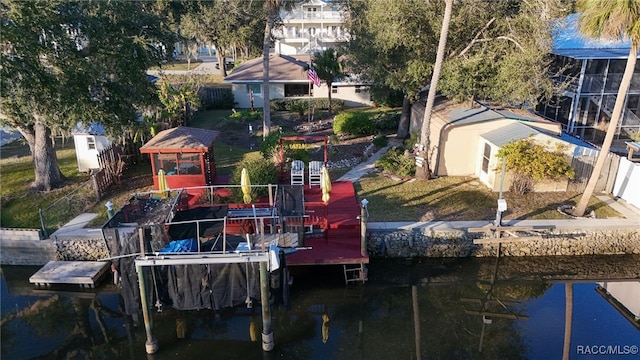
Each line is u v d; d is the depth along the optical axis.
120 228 12.54
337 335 13.41
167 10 40.34
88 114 17.19
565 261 16.55
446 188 20.08
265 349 12.56
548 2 19.56
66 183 20.62
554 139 18.81
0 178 21.27
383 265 16.41
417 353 12.63
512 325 13.84
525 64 19.56
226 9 42.00
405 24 21.27
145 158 23.83
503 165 16.64
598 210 17.88
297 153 21.84
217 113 35.31
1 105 15.73
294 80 36.06
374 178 21.31
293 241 13.85
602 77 25.78
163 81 29.23
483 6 20.50
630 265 16.44
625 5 14.05
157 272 12.33
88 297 15.20
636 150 19.69
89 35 16.89
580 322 13.89
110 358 12.54
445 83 21.55
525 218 17.28
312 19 55.84
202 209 15.03
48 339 13.38
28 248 16.44
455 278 16.00
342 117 28.47
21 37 15.13
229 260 11.95
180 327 13.72
